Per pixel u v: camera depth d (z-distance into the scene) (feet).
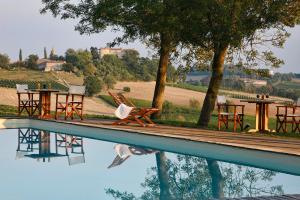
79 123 47.42
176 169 27.73
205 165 29.14
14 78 231.30
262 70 53.98
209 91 52.03
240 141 34.27
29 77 235.40
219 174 26.14
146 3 48.39
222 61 51.52
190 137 35.81
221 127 52.26
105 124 48.29
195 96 179.52
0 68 267.59
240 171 27.04
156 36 60.64
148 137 38.50
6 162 29.53
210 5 46.14
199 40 50.90
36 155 32.81
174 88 197.57
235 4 46.14
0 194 20.21
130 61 271.90
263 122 46.60
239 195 20.66
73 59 270.05
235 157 30.68
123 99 51.24
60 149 36.17
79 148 36.96
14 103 123.95
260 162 28.73
